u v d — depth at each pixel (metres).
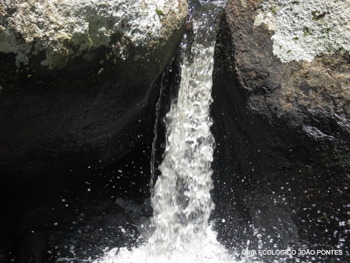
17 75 2.21
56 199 3.04
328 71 2.65
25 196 3.00
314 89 2.64
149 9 2.56
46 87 2.34
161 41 2.62
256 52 2.77
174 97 3.19
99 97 2.57
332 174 2.65
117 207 3.17
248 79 2.75
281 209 2.94
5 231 2.79
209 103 3.01
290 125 2.67
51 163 2.92
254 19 2.81
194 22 3.11
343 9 2.71
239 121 2.88
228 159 3.05
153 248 3.01
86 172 3.24
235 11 2.86
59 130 2.64
